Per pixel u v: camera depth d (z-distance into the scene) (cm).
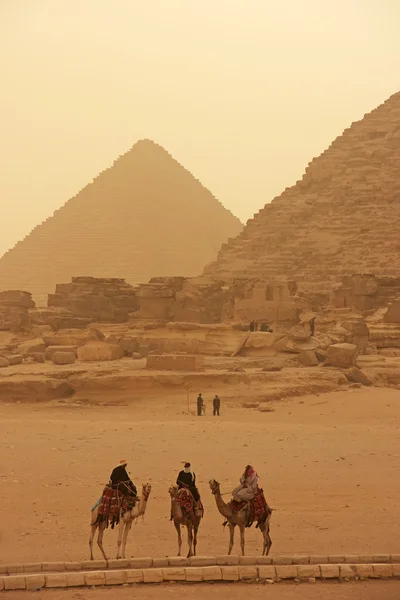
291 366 13088
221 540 4675
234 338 13862
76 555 4331
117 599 3531
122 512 4222
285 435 8206
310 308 18900
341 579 3872
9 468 6431
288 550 4428
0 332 18462
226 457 6962
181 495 4278
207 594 3616
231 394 11425
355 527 4897
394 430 8775
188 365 12119
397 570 3938
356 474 6322
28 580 3672
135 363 13088
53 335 15712
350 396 11431
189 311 19050
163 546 4525
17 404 11306
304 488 5866
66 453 7069
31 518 5062
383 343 16425
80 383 11769
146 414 10431
